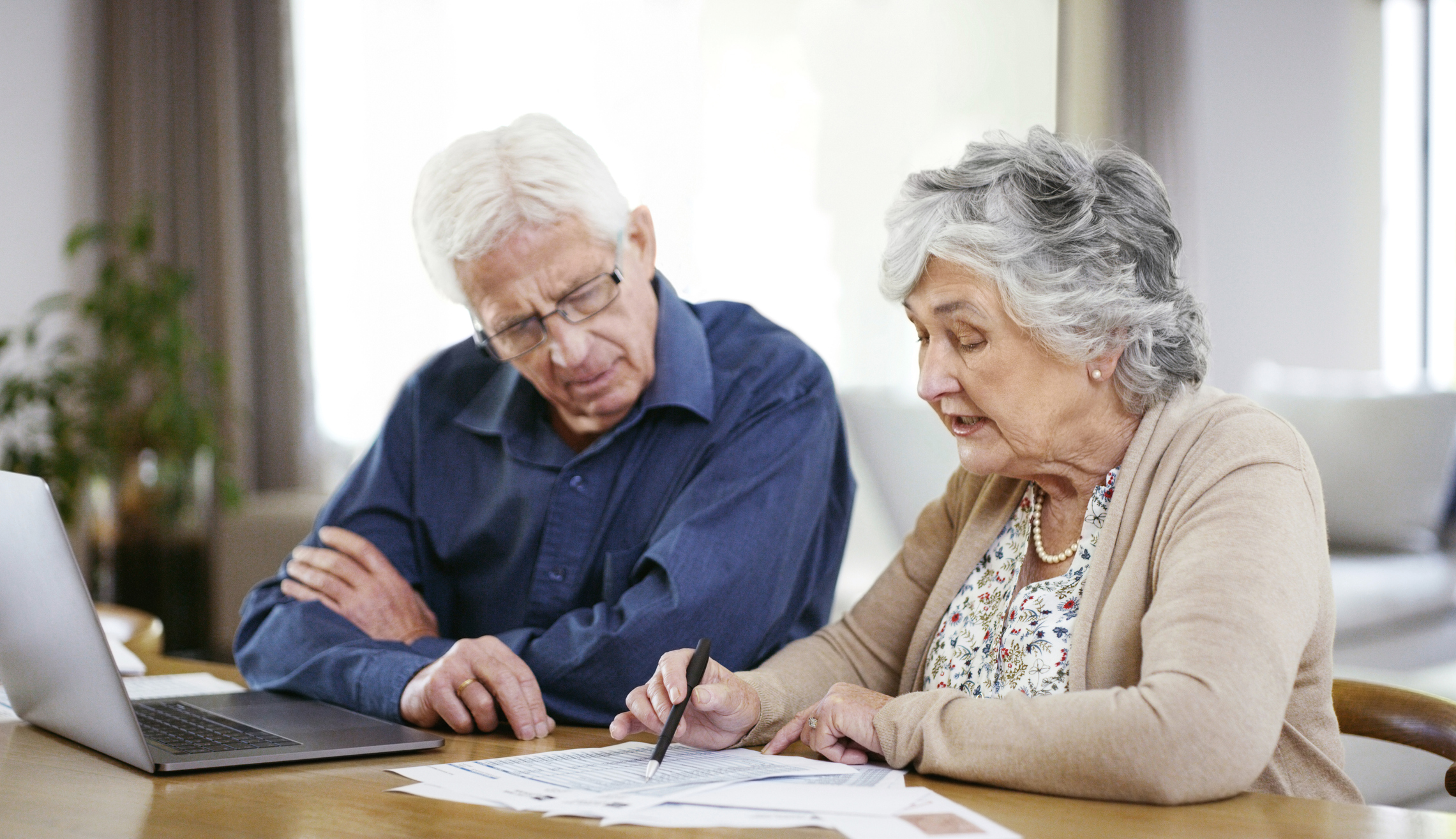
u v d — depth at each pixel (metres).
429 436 1.74
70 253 4.16
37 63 4.53
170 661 1.77
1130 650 1.13
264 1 4.69
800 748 1.19
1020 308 1.12
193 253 4.68
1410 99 5.66
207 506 4.20
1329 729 1.15
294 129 4.71
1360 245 5.61
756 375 1.63
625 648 1.38
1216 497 1.08
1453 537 4.19
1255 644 0.96
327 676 1.40
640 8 4.66
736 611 1.45
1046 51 4.59
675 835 0.85
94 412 4.06
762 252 4.72
